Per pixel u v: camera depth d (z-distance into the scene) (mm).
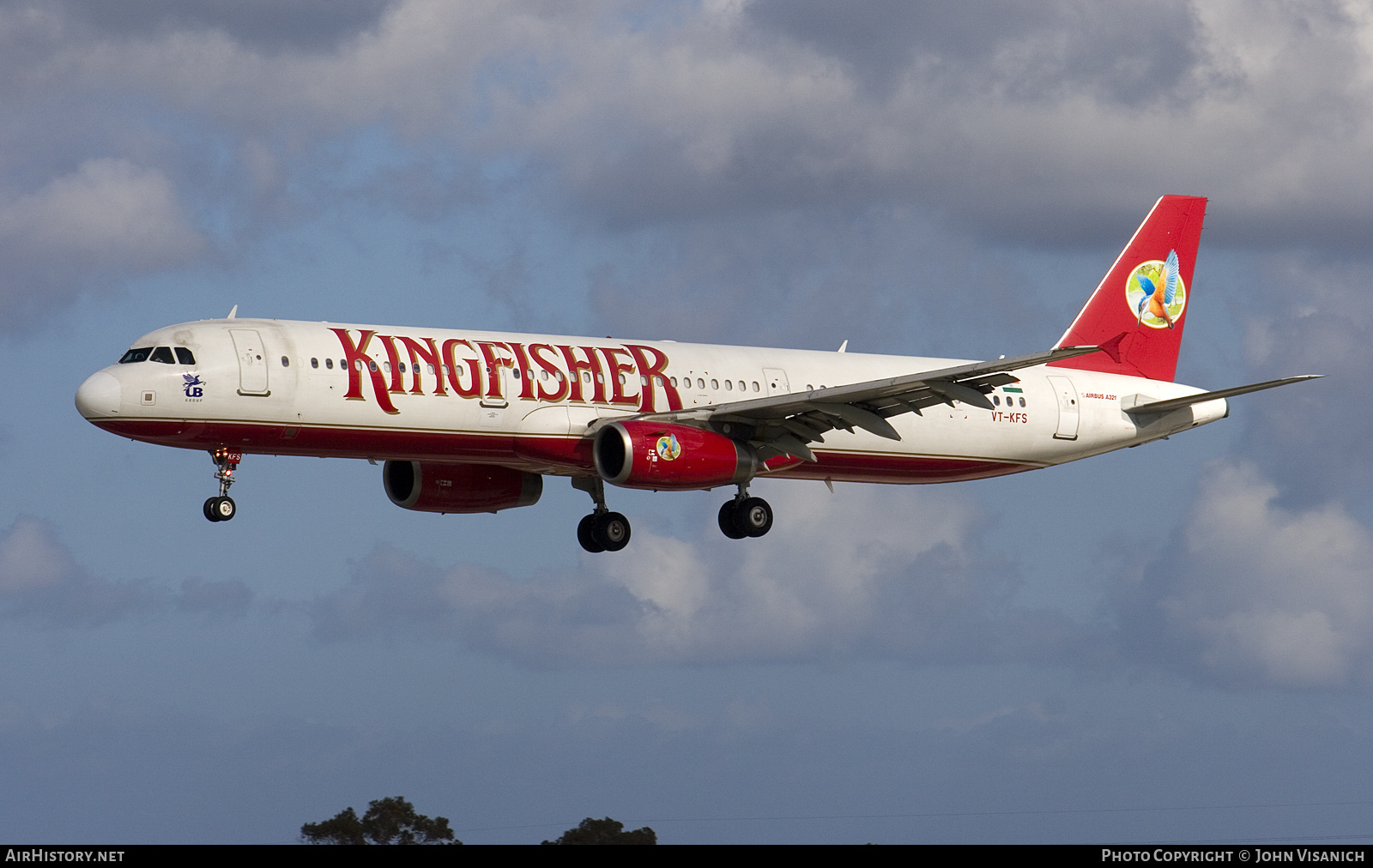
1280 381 148000
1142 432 174000
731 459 142000
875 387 138250
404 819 98750
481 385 140750
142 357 132500
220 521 136625
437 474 158250
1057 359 130750
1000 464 167750
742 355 157250
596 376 146750
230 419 132375
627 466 137375
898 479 165625
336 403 135125
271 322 137875
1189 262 179500
